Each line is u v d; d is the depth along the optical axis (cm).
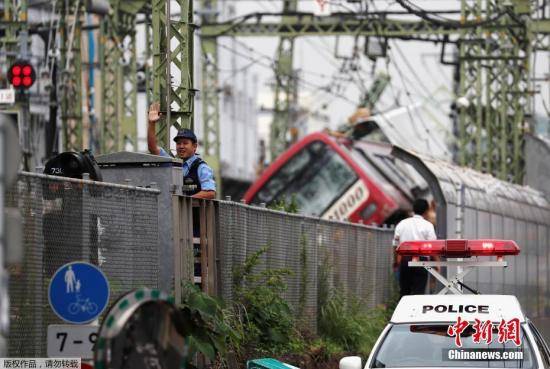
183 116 5362
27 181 3086
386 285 7300
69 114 9919
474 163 13788
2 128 2214
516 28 12900
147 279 3819
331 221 5978
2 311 2300
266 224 4988
